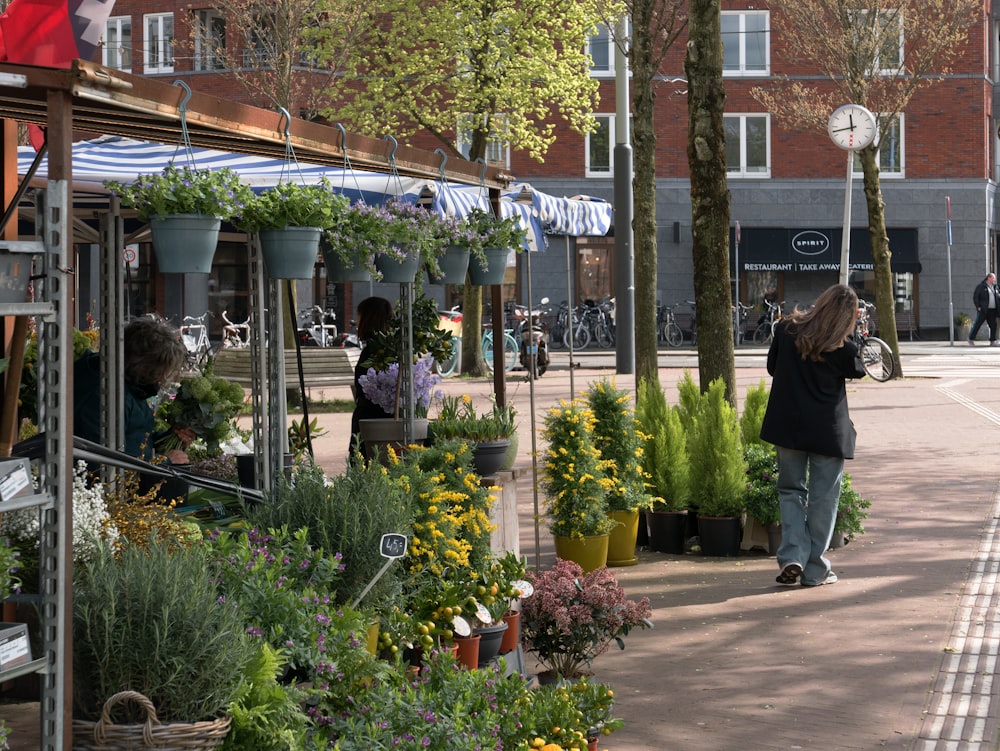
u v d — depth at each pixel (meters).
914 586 8.45
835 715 5.86
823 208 42.00
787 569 8.44
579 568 6.60
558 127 40.72
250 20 25.59
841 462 8.51
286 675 4.20
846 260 14.95
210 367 7.39
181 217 4.25
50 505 3.32
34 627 4.66
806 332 8.37
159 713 3.45
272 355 6.53
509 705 4.65
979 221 42.22
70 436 3.38
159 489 6.23
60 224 3.34
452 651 4.98
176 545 4.08
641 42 15.38
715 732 5.63
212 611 3.52
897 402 21.12
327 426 17.88
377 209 5.68
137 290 36.91
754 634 7.29
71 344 3.38
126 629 3.43
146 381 6.61
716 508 9.66
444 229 6.46
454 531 5.64
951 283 41.78
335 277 5.71
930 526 10.58
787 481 8.59
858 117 14.73
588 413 8.88
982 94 42.00
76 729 3.39
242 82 27.86
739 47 41.56
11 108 4.23
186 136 4.04
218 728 3.46
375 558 4.72
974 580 8.59
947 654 6.84
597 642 6.44
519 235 7.27
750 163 41.91
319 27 25.77
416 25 25.31
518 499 11.97
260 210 4.84
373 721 4.16
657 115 41.34
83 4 6.36
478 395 21.17
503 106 25.47
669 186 41.38
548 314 41.12
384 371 7.57
